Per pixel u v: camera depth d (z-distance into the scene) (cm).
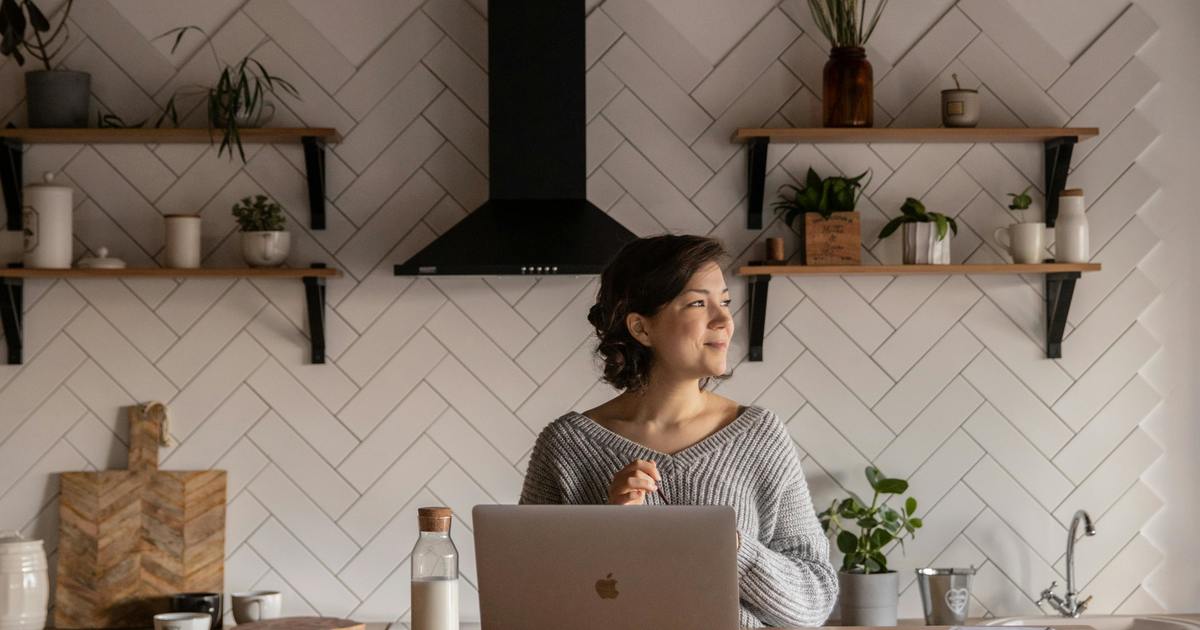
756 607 184
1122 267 350
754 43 347
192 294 339
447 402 341
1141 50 352
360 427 339
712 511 146
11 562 309
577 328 342
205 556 333
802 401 344
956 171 348
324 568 337
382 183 342
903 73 349
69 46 340
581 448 204
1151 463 347
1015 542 344
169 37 341
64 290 338
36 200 321
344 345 340
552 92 327
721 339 197
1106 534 345
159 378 338
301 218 341
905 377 346
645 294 196
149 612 330
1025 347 347
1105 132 351
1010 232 335
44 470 336
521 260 302
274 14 343
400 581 337
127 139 331
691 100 346
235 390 338
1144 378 349
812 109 347
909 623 336
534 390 341
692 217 344
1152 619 313
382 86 343
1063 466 346
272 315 340
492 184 326
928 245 332
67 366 337
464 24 344
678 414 206
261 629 282
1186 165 352
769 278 334
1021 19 351
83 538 331
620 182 344
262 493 337
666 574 147
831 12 335
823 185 332
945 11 351
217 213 340
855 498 343
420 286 342
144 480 333
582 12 328
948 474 345
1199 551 346
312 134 325
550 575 150
